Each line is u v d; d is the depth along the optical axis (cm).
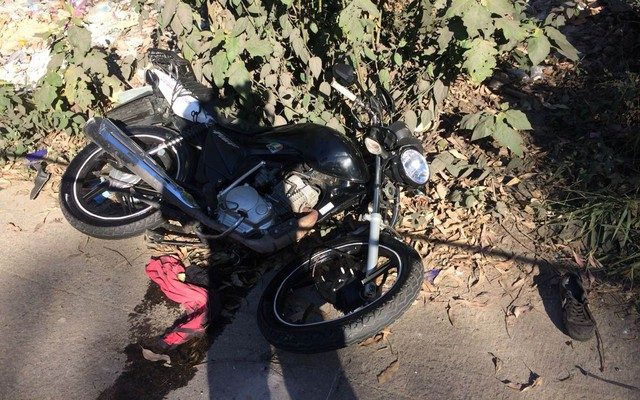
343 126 418
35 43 586
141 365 319
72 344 332
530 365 310
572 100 478
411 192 404
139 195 383
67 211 389
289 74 407
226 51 378
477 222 388
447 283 355
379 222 318
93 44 577
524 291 348
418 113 433
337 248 337
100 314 349
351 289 320
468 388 301
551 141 443
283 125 386
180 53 484
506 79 511
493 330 328
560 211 386
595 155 414
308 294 353
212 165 365
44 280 371
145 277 370
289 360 318
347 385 305
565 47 376
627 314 331
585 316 319
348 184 338
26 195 435
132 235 384
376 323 290
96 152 409
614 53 520
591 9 578
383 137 336
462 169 422
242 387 307
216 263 373
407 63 428
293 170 349
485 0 340
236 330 336
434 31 403
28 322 345
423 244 378
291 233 333
